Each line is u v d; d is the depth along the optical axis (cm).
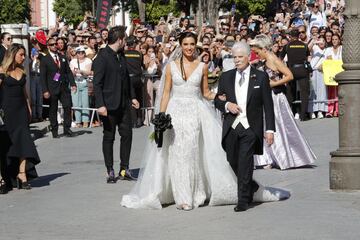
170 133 1139
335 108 2522
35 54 2480
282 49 2441
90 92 2419
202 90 1176
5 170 1350
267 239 945
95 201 1226
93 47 2438
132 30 3003
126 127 1427
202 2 4375
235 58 1112
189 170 1133
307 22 3191
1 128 1336
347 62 1213
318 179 1371
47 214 1135
